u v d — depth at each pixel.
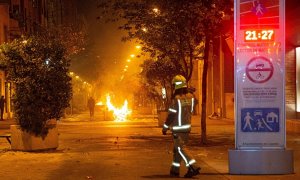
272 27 11.32
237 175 11.07
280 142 11.26
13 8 48.12
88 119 41.56
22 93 16.06
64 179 10.95
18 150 16.30
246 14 11.37
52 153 15.68
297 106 26.53
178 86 11.02
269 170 11.05
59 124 33.41
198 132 23.64
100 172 11.80
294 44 26.28
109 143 18.92
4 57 16.34
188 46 20.03
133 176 11.18
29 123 16.11
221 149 16.34
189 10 17.16
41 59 16.36
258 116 11.30
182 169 12.09
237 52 11.38
